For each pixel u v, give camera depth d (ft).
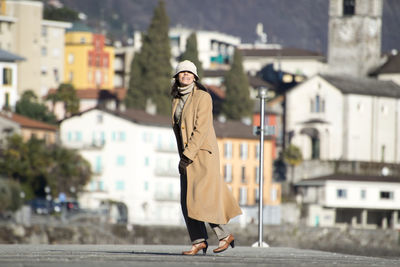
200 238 54.60
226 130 508.12
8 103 532.73
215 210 52.49
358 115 563.48
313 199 510.99
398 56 624.18
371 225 514.27
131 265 42.78
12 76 535.60
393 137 577.43
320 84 566.36
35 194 431.43
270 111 579.48
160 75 603.26
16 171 423.23
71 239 391.65
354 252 479.82
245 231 470.39
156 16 605.73
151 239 425.28
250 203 508.94
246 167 510.17
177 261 46.60
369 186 506.48
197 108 53.42
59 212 412.98
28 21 650.02
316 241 476.95
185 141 53.52
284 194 524.52
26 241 374.22
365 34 612.70
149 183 479.00
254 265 44.52
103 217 422.41
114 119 477.77
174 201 485.97
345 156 559.79
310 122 563.89
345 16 615.57
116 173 475.72
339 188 505.66
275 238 468.75
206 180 52.65
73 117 485.97
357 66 612.70
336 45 617.21
